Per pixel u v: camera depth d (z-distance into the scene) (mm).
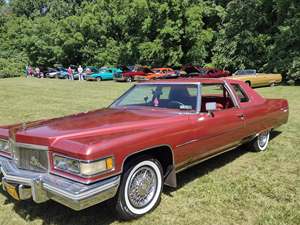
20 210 3957
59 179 3258
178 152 4051
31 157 3559
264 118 5895
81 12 52375
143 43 36469
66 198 3076
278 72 24797
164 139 3836
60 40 47062
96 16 44156
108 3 43906
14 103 14625
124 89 21609
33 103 14531
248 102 5637
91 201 3102
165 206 3988
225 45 29969
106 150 3211
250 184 4645
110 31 44344
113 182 3262
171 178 4078
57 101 15180
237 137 5188
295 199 4160
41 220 3719
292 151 6258
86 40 45406
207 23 38281
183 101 4609
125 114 4473
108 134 3584
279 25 26641
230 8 29797
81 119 4258
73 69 41062
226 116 4867
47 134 3506
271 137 7344
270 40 27609
